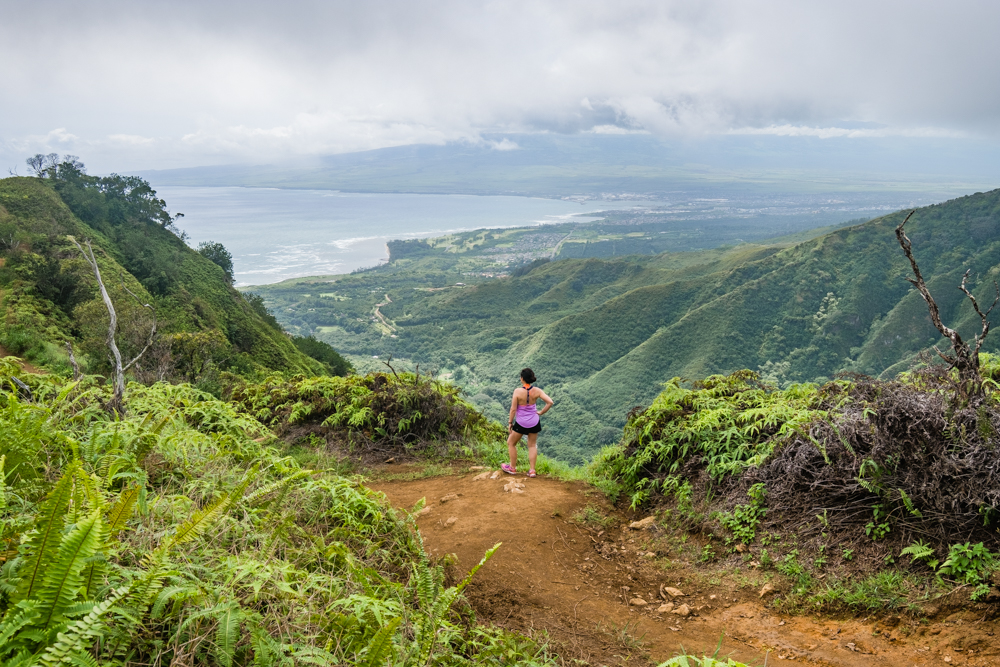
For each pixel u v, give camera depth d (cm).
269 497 322
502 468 652
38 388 478
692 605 386
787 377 14225
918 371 469
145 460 345
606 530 502
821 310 15738
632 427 614
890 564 365
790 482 441
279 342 6350
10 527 199
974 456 366
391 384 831
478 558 424
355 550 326
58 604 154
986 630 303
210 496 312
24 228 5112
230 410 544
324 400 809
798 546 405
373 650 182
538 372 15762
